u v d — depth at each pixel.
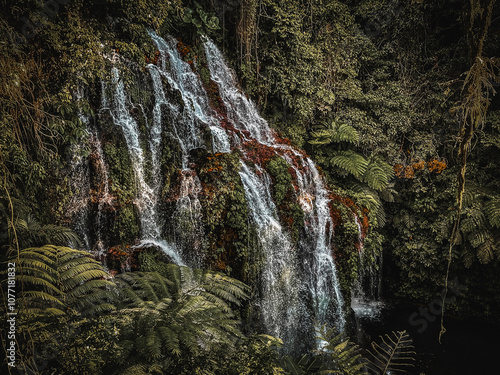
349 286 5.97
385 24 8.86
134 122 4.80
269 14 7.07
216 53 6.79
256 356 2.75
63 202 4.06
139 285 3.33
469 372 5.61
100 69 4.48
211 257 4.59
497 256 6.77
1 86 3.38
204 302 3.04
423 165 7.84
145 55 5.32
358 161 7.16
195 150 5.12
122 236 4.29
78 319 2.50
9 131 3.60
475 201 7.12
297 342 5.29
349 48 8.48
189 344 2.44
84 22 4.46
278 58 7.21
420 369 5.60
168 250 4.55
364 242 6.36
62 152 4.14
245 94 7.02
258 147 5.96
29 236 3.30
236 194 4.76
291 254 5.36
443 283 7.56
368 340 6.27
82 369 2.19
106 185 4.34
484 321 7.23
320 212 5.93
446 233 7.32
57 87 4.15
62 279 2.79
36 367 2.14
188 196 4.67
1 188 3.23
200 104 6.20
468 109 2.72
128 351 2.37
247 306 4.68
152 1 5.15
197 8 6.23
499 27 7.57
